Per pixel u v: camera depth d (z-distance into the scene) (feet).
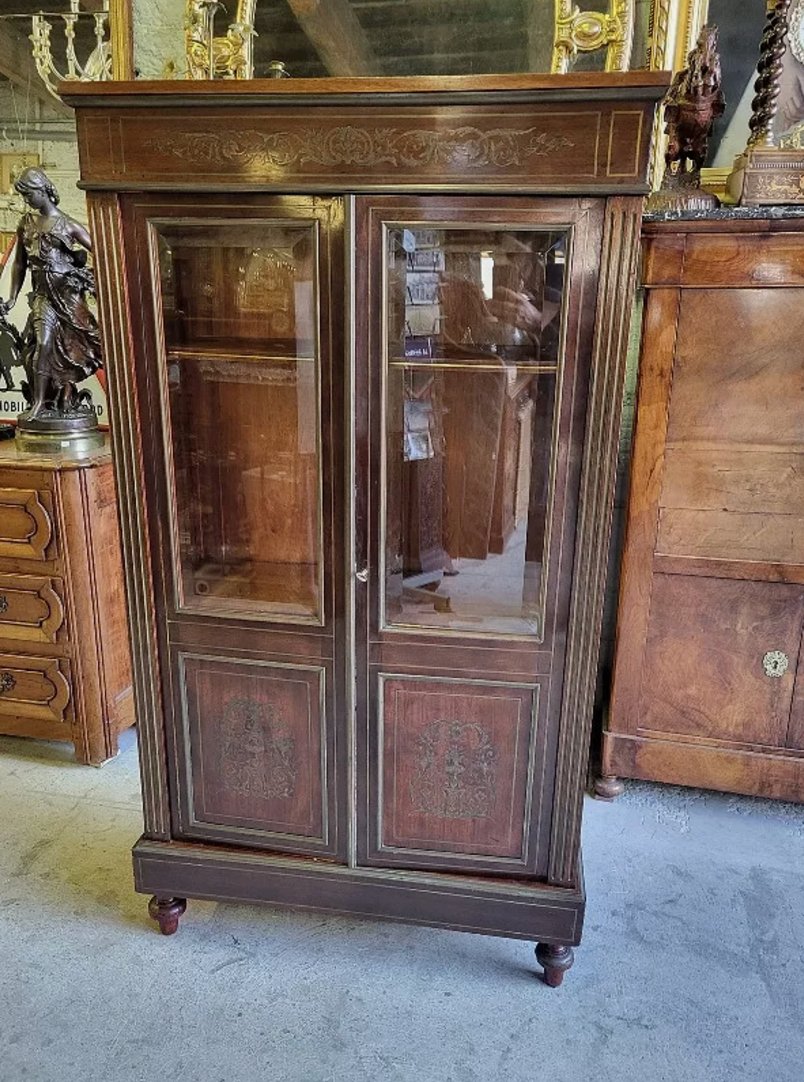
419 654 4.27
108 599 6.68
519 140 3.45
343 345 3.84
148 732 4.67
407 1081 4.07
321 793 4.62
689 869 5.70
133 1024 4.38
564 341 3.72
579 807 4.37
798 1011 4.51
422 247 3.81
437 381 4.06
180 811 4.82
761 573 5.73
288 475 4.31
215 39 5.64
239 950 4.91
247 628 4.39
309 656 4.38
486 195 3.55
